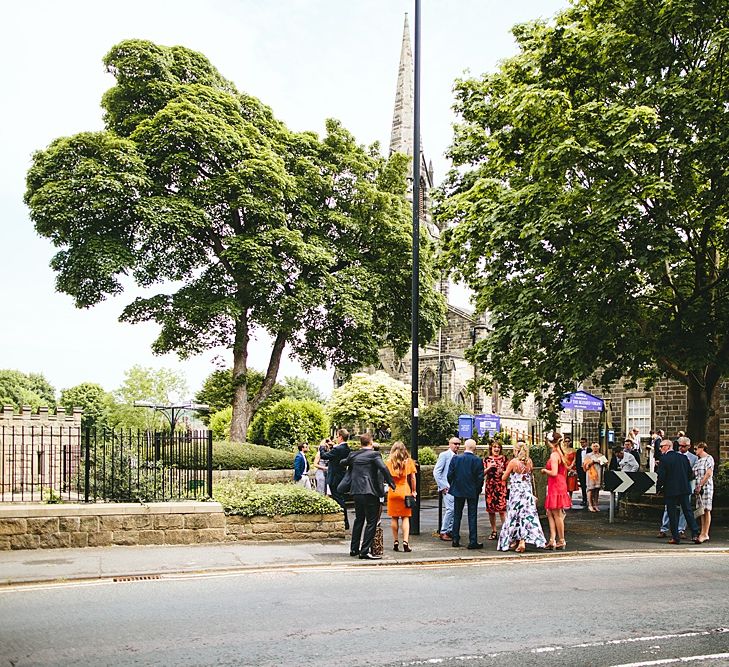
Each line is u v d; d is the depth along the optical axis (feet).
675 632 27.68
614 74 63.77
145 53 108.68
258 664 23.32
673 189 58.70
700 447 55.16
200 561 41.65
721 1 58.75
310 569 41.14
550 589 35.83
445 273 82.89
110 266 98.43
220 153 105.60
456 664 23.58
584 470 77.15
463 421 94.53
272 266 105.60
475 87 77.20
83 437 54.54
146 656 23.98
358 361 123.34
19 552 43.37
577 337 61.52
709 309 63.52
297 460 80.23
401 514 48.21
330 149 122.83
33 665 22.97
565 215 59.47
